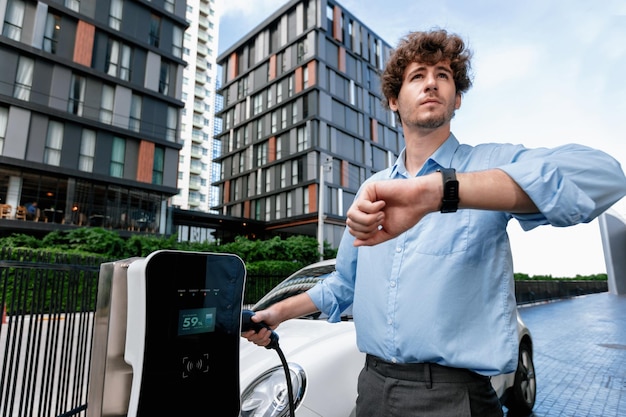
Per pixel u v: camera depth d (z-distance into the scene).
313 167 30.56
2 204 17.33
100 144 19.94
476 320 0.90
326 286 1.31
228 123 40.88
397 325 0.96
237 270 0.98
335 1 34.38
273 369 1.84
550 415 3.45
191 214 29.30
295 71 33.53
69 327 2.95
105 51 20.73
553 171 0.66
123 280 0.87
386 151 37.34
